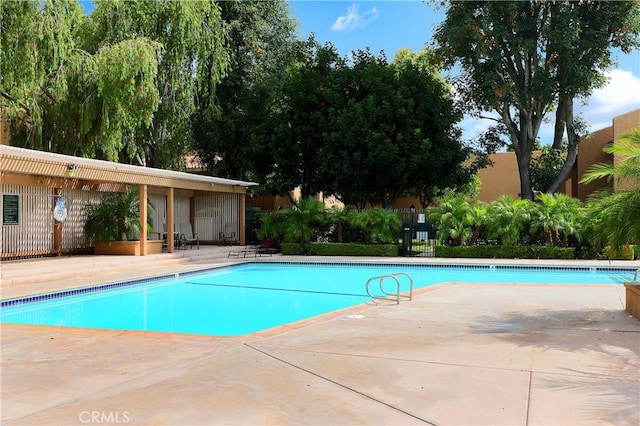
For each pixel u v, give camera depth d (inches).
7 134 746.8
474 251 754.2
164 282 571.5
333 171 894.4
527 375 183.8
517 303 354.3
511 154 1296.8
